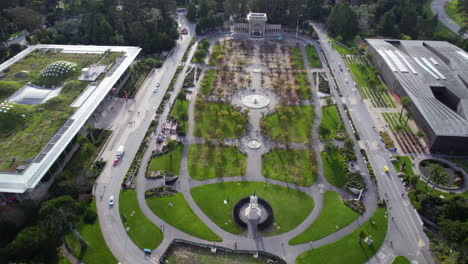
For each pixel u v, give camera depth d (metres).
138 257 135.25
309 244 140.38
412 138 199.62
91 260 133.25
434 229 147.75
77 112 199.12
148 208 155.62
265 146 194.62
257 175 174.75
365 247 138.75
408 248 138.25
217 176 174.12
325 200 160.62
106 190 164.38
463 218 139.62
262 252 137.25
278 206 157.50
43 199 157.12
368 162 181.88
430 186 167.75
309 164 181.50
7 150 169.12
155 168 177.88
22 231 125.44
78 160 183.00
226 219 151.38
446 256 133.75
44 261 127.06
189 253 138.12
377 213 153.50
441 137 182.00
